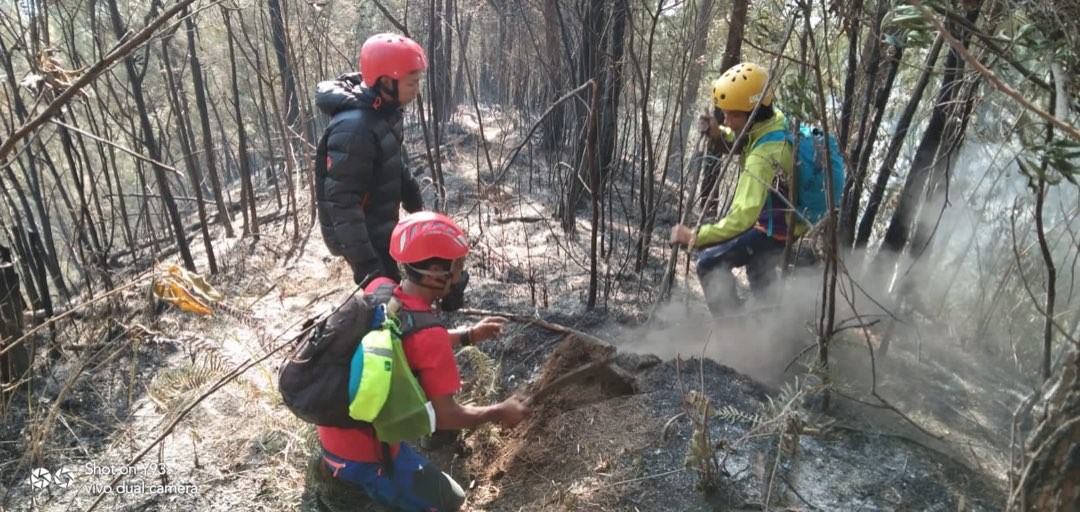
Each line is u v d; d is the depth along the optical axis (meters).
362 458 2.20
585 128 4.76
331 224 2.88
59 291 4.00
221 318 3.60
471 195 6.02
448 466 2.70
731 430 2.45
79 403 3.03
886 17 1.75
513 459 2.59
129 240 4.29
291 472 2.62
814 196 2.93
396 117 2.93
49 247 4.02
